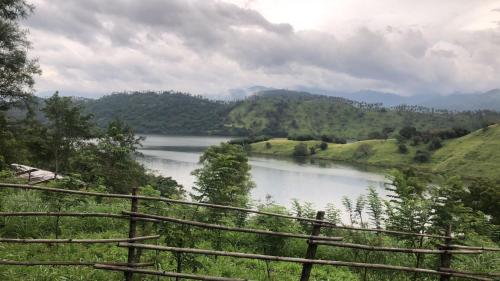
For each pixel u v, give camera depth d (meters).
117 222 11.22
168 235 7.85
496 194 33.47
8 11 30.59
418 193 11.66
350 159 154.25
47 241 6.51
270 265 9.64
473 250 7.37
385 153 150.50
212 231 10.68
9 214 6.37
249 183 40.00
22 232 9.50
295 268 9.73
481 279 7.29
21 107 34.16
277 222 10.81
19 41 31.77
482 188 34.91
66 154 47.25
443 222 10.46
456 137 154.12
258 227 11.14
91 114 48.72
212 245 10.45
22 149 33.28
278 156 166.25
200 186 11.20
